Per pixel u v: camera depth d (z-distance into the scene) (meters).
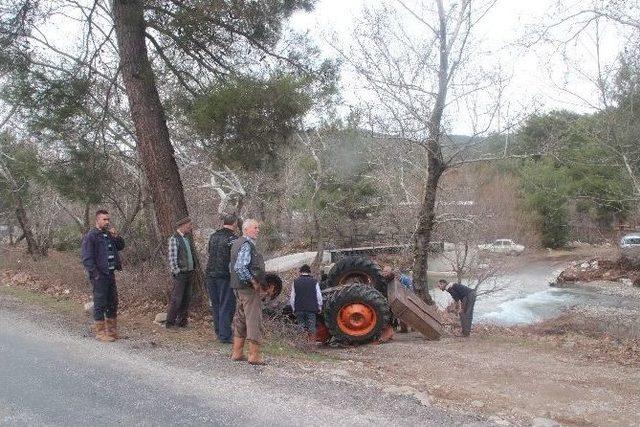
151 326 8.84
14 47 10.36
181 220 8.89
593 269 30.77
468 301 12.30
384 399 5.80
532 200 34.50
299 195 25.56
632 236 32.56
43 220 21.88
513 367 8.23
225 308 7.99
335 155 23.12
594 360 8.91
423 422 5.22
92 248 7.61
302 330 9.89
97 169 13.58
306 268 10.24
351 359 8.56
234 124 9.78
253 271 6.79
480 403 6.12
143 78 9.63
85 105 11.66
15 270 15.16
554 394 6.81
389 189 20.08
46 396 5.54
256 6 9.95
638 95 12.30
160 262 11.53
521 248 29.36
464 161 13.88
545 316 19.03
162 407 5.34
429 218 14.55
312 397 5.73
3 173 19.11
